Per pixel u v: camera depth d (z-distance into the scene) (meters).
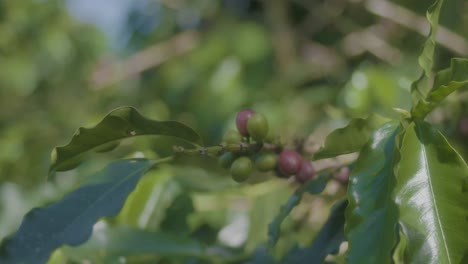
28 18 2.45
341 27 2.00
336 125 1.15
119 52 2.37
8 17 2.43
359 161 0.69
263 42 1.99
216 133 1.92
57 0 2.50
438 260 0.65
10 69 2.32
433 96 0.70
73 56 2.47
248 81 1.94
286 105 1.75
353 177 0.69
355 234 0.67
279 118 1.74
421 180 0.67
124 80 2.21
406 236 0.66
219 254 0.92
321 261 0.77
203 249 0.91
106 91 2.20
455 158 0.67
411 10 1.89
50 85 2.34
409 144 0.69
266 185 1.02
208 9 2.18
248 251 0.95
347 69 1.94
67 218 0.75
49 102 2.25
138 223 0.97
